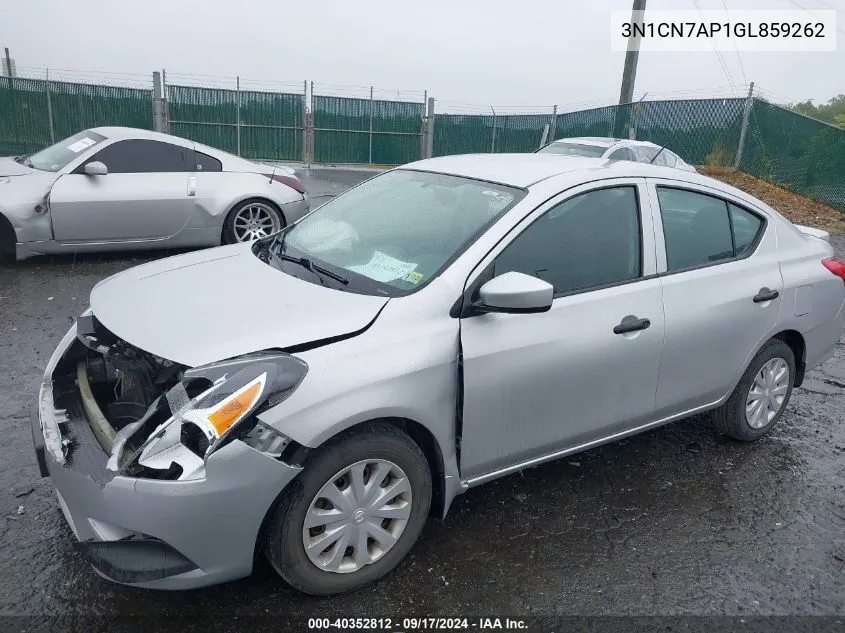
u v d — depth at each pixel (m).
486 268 3.06
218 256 3.71
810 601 3.04
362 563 2.86
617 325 3.39
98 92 19.44
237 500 2.46
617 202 3.55
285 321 2.78
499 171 3.68
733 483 3.99
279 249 3.68
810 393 5.48
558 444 3.41
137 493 2.40
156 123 20.06
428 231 3.34
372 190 4.01
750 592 3.07
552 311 3.20
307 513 2.66
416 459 2.89
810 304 4.37
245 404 2.45
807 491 3.95
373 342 2.77
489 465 3.19
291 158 22.11
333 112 22.25
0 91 18.47
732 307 3.89
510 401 3.11
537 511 3.58
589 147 13.70
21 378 4.79
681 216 3.81
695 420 4.81
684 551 3.33
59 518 3.29
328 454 2.65
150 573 2.43
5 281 7.18
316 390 2.57
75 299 6.68
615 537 3.40
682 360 3.73
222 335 2.69
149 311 2.95
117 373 3.26
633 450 4.31
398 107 22.86
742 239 4.11
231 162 8.68
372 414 2.68
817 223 13.75
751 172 17.14
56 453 2.67
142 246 8.09
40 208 7.46
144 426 2.56
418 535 3.02
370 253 3.35
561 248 3.31
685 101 18.19
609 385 3.45
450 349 2.91
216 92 20.67
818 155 15.36
